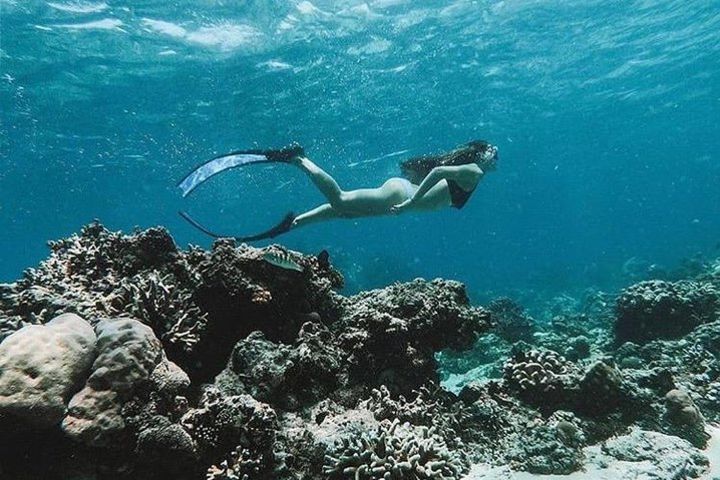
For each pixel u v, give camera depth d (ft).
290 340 19.88
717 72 118.21
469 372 35.09
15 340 12.80
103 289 18.60
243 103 75.15
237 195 137.08
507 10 63.67
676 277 61.36
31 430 12.57
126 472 13.34
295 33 58.29
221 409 14.40
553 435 18.20
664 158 310.04
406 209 20.81
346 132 94.53
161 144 88.58
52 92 64.69
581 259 185.78
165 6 49.65
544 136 150.51
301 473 14.52
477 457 18.30
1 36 51.08
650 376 22.00
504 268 218.18
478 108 100.63
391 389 19.58
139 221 172.14
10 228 155.94
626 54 90.12
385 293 22.93
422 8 58.44
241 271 19.08
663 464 16.66
